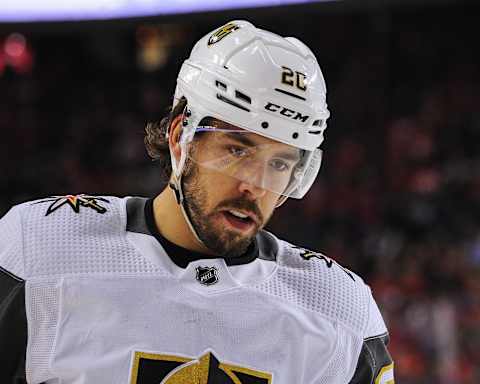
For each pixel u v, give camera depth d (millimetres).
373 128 33781
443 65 36062
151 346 4766
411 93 35125
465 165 30781
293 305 5113
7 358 4762
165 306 4852
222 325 4906
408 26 36875
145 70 38406
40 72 37469
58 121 36031
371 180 30750
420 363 18750
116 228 5109
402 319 19578
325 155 32562
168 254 5016
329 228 27719
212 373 4824
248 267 5160
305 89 4715
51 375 4723
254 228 4750
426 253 23391
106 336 4750
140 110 36688
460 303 20047
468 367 18469
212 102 4711
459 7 36281
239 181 4613
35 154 34406
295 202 28734
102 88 37562
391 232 27219
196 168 4758
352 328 5207
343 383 5176
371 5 16812
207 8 17609
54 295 4777
